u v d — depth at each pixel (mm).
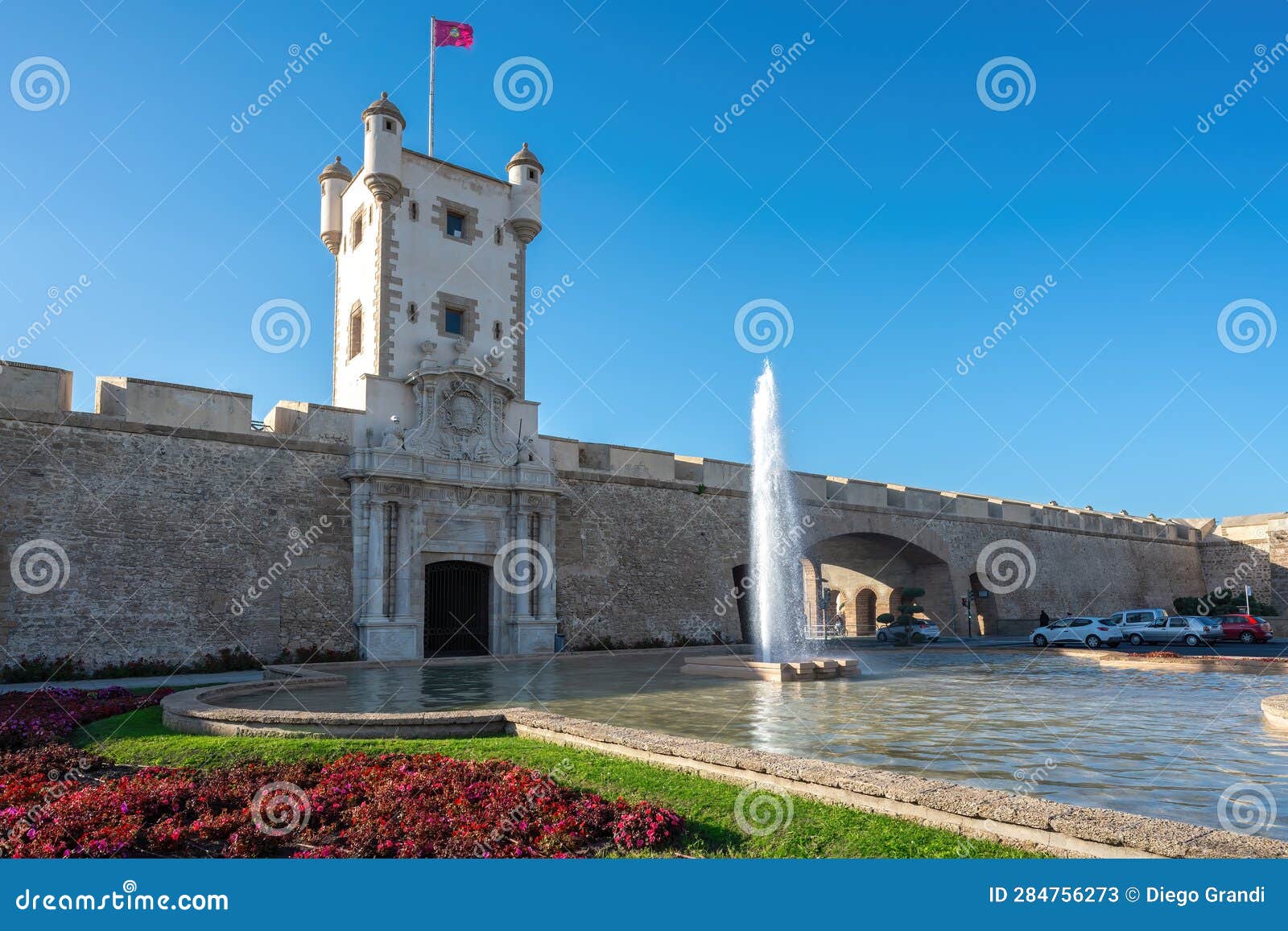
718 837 6684
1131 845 5594
